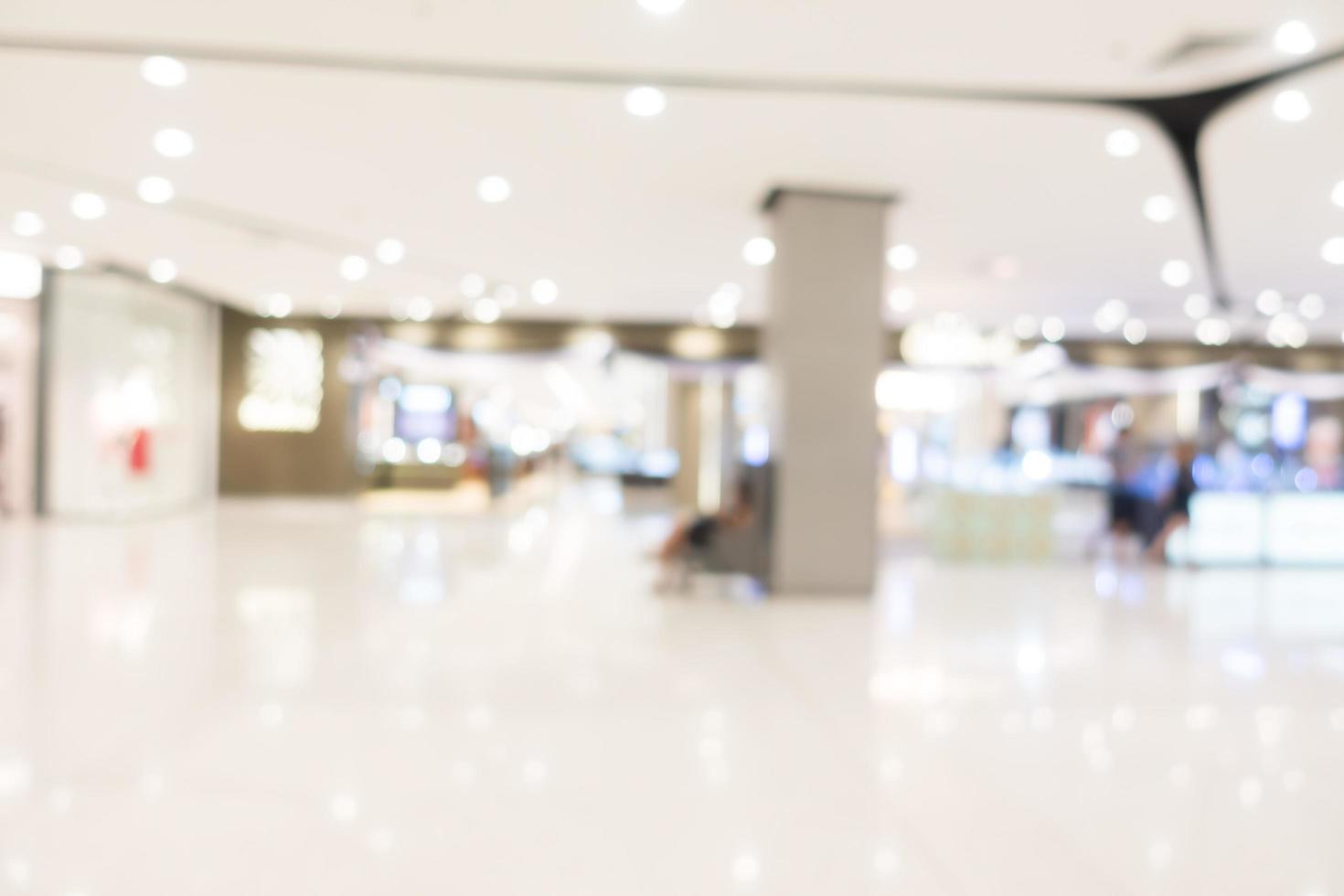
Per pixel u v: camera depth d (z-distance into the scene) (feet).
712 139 21.30
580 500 62.23
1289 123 19.39
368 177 25.03
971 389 76.07
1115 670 18.16
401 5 15.01
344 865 9.36
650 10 15.10
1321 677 17.89
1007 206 26.27
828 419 24.89
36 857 9.38
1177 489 34.35
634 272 37.93
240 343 53.98
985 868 9.62
